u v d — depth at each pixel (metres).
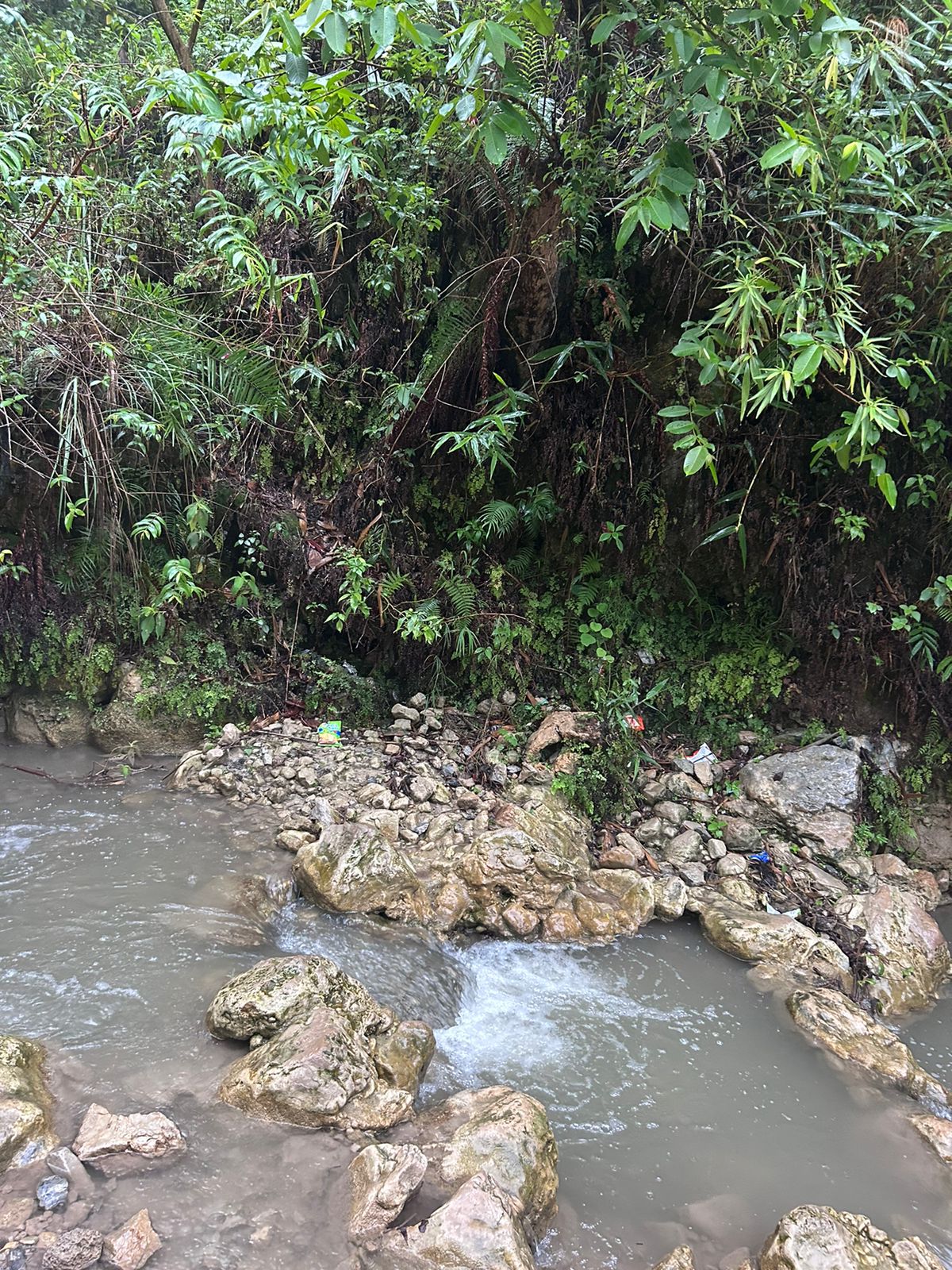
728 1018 3.41
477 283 5.14
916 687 4.88
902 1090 3.08
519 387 5.34
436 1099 2.74
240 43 4.19
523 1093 2.73
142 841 4.03
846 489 4.85
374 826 4.23
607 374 4.96
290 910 3.61
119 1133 2.19
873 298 4.27
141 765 4.94
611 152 4.36
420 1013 3.14
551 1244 2.29
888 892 4.16
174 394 4.70
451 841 4.14
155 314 4.80
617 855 4.38
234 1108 2.42
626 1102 2.91
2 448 4.76
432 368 5.07
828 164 3.37
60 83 4.79
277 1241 2.02
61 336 4.43
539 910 3.84
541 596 5.58
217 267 5.06
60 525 5.00
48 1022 2.70
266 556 5.46
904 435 4.55
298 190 3.93
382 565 5.43
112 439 4.77
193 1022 2.79
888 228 3.97
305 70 2.66
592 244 4.84
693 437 3.74
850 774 4.61
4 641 4.98
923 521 4.83
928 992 3.77
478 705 5.50
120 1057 2.58
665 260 4.88
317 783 4.62
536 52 4.18
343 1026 2.64
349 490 5.54
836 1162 2.73
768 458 4.94
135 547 5.12
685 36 2.65
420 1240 2.03
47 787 4.59
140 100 5.17
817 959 3.74
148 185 5.11
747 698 5.29
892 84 3.91
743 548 4.69
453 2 3.88
